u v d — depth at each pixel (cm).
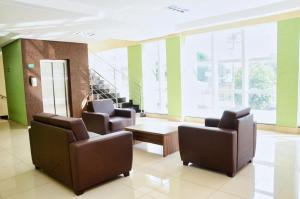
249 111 379
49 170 344
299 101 570
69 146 293
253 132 380
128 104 931
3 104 945
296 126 568
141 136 466
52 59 770
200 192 292
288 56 564
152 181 328
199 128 353
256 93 682
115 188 309
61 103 809
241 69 691
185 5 496
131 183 323
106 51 1078
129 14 540
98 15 494
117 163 329
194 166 379
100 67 1119
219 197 278
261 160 393
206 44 758
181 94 777
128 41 934
